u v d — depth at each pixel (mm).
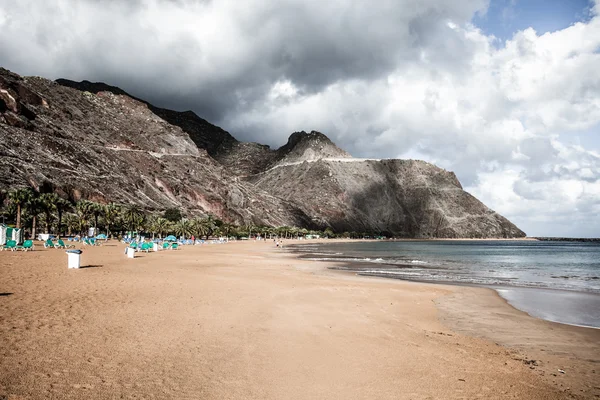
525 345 13727
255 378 8992
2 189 101250
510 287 31469
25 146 139250
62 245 55688
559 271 51500
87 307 14312
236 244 127625
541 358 12172
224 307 16422
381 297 22875
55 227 100375
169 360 9562
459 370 10523
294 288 24172
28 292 16547
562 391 9422
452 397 8656
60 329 11227
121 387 7781
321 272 39531
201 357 10000
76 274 23969
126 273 26297
